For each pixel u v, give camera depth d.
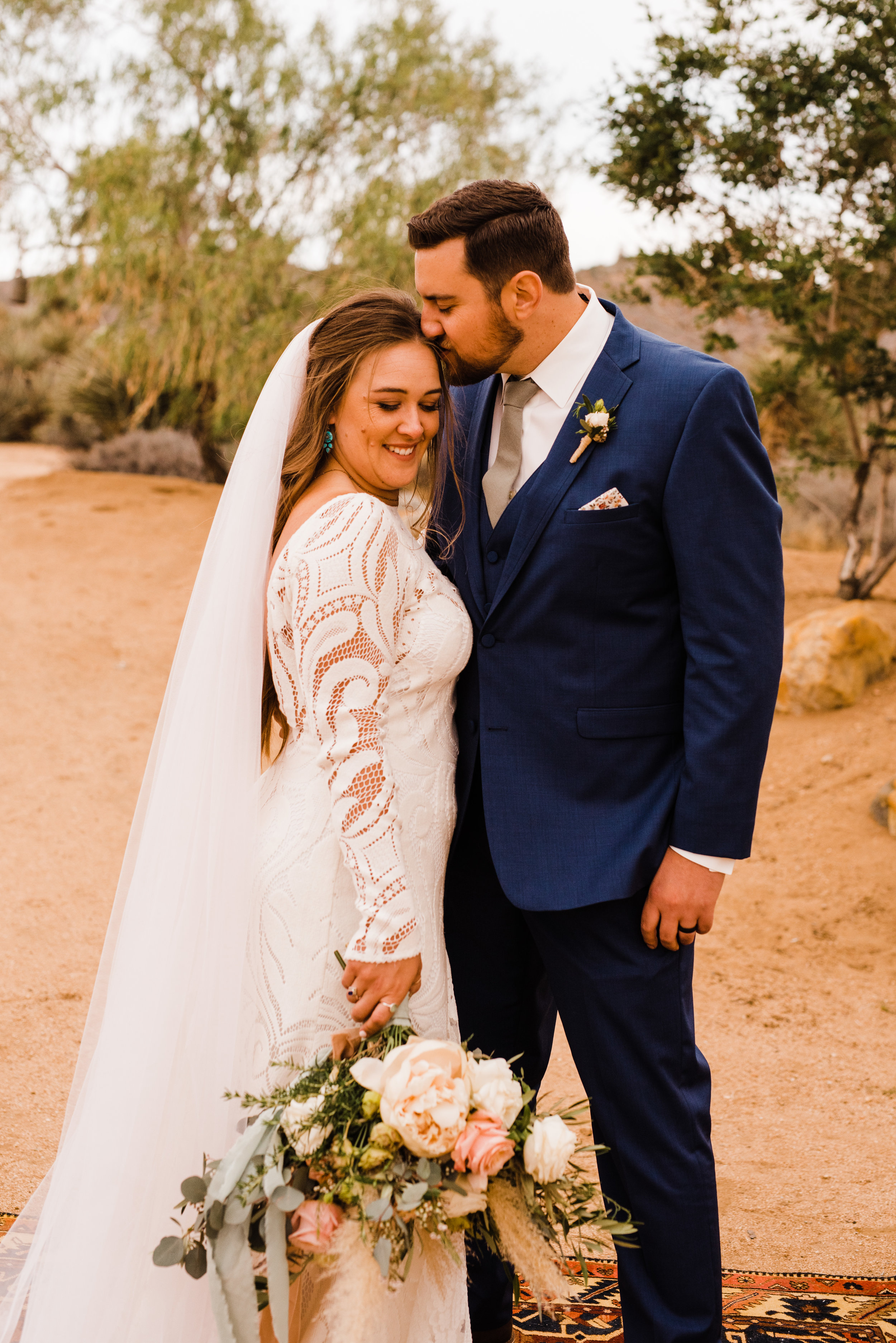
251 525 1.98
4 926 4.52
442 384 2.03
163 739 2.05
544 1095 2.29
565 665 2.02
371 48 12.52
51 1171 2.04
